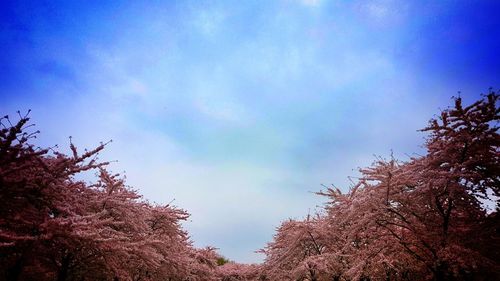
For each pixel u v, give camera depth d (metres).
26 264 8.33
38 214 7.64
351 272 11.62
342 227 16.25
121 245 8.62
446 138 10.87
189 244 22.05
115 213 11.61
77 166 8.46
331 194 15.59
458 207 11.17
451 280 10.27
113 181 12.42
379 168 11.89
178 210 17.67
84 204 10.05
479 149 10.06
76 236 7.18
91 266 11.02
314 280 16.44
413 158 12.17
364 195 11.78
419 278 12.54
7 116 7.03
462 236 10.39
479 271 10.08
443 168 10.55
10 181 6.92
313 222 17.92
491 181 10.03
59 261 10.09
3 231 6.64
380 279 13.37
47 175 7.88
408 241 11.03
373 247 11.67
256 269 33.34
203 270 25.75
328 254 15.27
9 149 7.03
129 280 10.83
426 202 11.16
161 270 16.73
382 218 11.46
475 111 10.22
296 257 19.16
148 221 16.73
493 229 10.36
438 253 9.85
